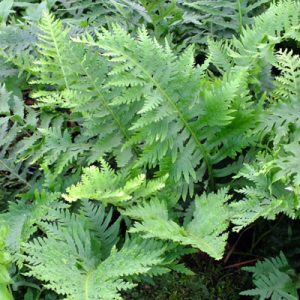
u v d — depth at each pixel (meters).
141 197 0.78
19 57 0.95
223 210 0.72
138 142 0.82
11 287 0.78
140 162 0.78
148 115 0.76
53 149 0.84
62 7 1.23
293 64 0.82
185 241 0.67
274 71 1.04
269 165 0.69
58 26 0.81
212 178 0.86
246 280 0.87
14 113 0.90
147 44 0.77
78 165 0.89
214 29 1.08
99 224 0.78
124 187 0.70
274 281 0.75
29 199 0.85
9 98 0.90
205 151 0.82
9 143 0.91
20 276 0.78
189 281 0.85
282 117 0.78
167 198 0.80
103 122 0.84
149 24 1.09
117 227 0.78
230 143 0.81
